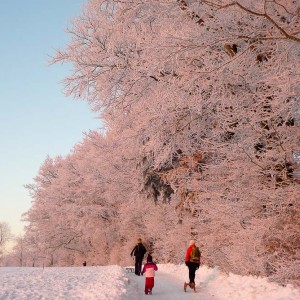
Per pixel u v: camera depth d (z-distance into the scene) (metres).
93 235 38.41
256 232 9.82
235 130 9.94
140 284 13.59
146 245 33.38
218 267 14.41
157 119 10.95
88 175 34.38
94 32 11.52
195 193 15.02
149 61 8.48
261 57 10.15
